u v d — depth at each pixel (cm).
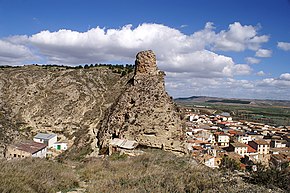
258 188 1523
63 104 7938
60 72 10056
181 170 2045
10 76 9575
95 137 5175
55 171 1886
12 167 1664
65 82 9194
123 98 4712
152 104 4272
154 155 3141
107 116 5275
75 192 1521
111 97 8038
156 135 4009
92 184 1645
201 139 10581
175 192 1322
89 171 2186
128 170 2156
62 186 1593
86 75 9625
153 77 4725
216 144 11138
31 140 5753
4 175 1407
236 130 13850
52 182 1586
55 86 8994
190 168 2153
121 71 10144
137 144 3947
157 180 1495
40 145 5216
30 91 8719
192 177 1570
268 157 9175
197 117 17125
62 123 7062
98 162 2798
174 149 3984
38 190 1393
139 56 4931
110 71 10188
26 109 7775
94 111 7412
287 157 8594
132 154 3506
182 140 4181
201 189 1403
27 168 1767
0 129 5491
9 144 4703
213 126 14950
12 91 8650
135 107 4375
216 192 1359
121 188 1449
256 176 1861
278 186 1720
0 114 6844
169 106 4325
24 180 1430
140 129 4103
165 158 2978
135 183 1511
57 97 8325
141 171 2077
